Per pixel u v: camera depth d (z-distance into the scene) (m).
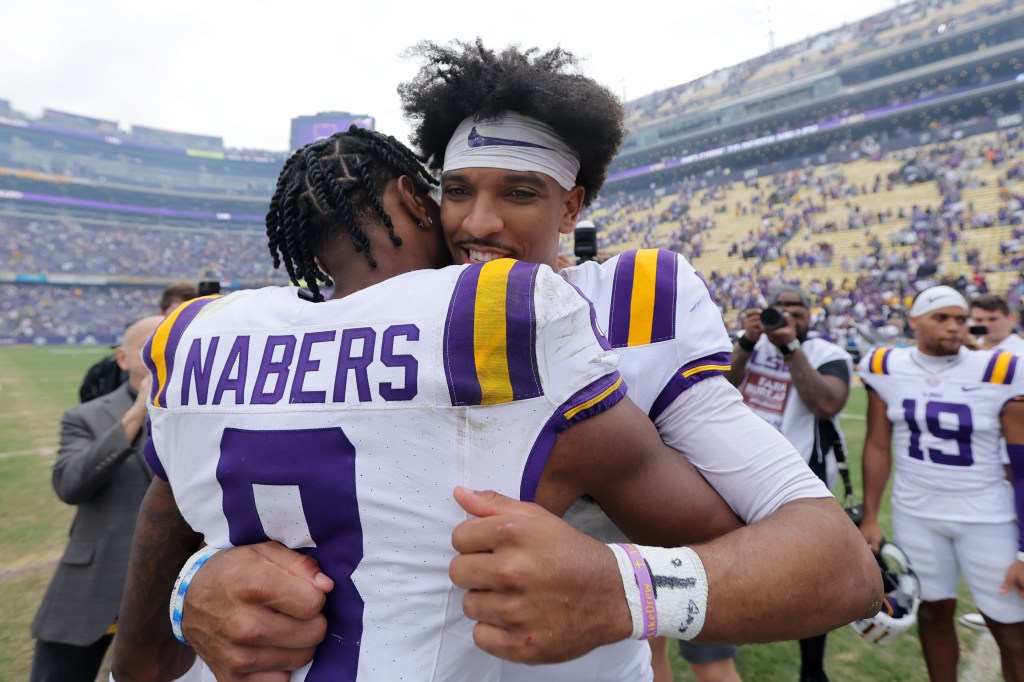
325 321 0.81
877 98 34.28
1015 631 2.51
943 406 2.65
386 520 0.73
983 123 28.66
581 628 0.66
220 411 0.83
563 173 1.11
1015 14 29.95
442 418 0.72
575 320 0.75
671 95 44.66
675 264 1.02
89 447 2.14
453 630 0.74
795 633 0.75
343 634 0.76
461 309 0.74
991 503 2.56
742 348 3.04
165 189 50.72
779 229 29.31
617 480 0.79
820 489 0.88
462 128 1.10
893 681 2.84
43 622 2.16
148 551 1.11
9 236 42.78
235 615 0.77
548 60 1.13
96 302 40.41
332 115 53.53
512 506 0.69
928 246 23.91
